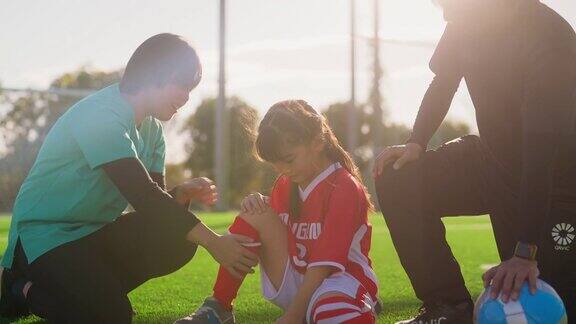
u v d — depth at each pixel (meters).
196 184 3.74
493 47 3.28
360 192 3.11
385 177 3.46
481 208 3.51
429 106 3.62
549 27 3.10
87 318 3.05
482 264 7.02
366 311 2.90
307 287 2.96
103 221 3.36
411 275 3.42
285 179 3.28
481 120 3.38
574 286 3.22
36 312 3.27
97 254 3.26
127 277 3.52
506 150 3.31
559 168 3.15
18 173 22.94
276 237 3.16
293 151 3.06
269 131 3.05
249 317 3.91
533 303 2.80
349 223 3.01
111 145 3.14
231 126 41.12
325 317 2.87
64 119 3.28
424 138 3.58
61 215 3.22
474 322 2.94
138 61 3.27
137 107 3.30
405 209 3.41
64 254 3.14
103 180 3.26
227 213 23.22
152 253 3.46
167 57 3.24
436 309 3.35
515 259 2.88
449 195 3.44
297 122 3.05
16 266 3.37
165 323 3.75
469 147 3.48
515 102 3.25
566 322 2.86
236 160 40.97
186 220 3.14
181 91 3.30
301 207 3.17
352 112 30.56
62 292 3.07
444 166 3.44
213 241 3.14
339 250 2.97
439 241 3.41
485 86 3.32
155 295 4.88
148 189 3.14
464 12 3.40
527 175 2.95
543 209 2.91
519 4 3.19
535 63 3.06
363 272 3.08
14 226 3.31
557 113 2.99
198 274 6.25
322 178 3.14
